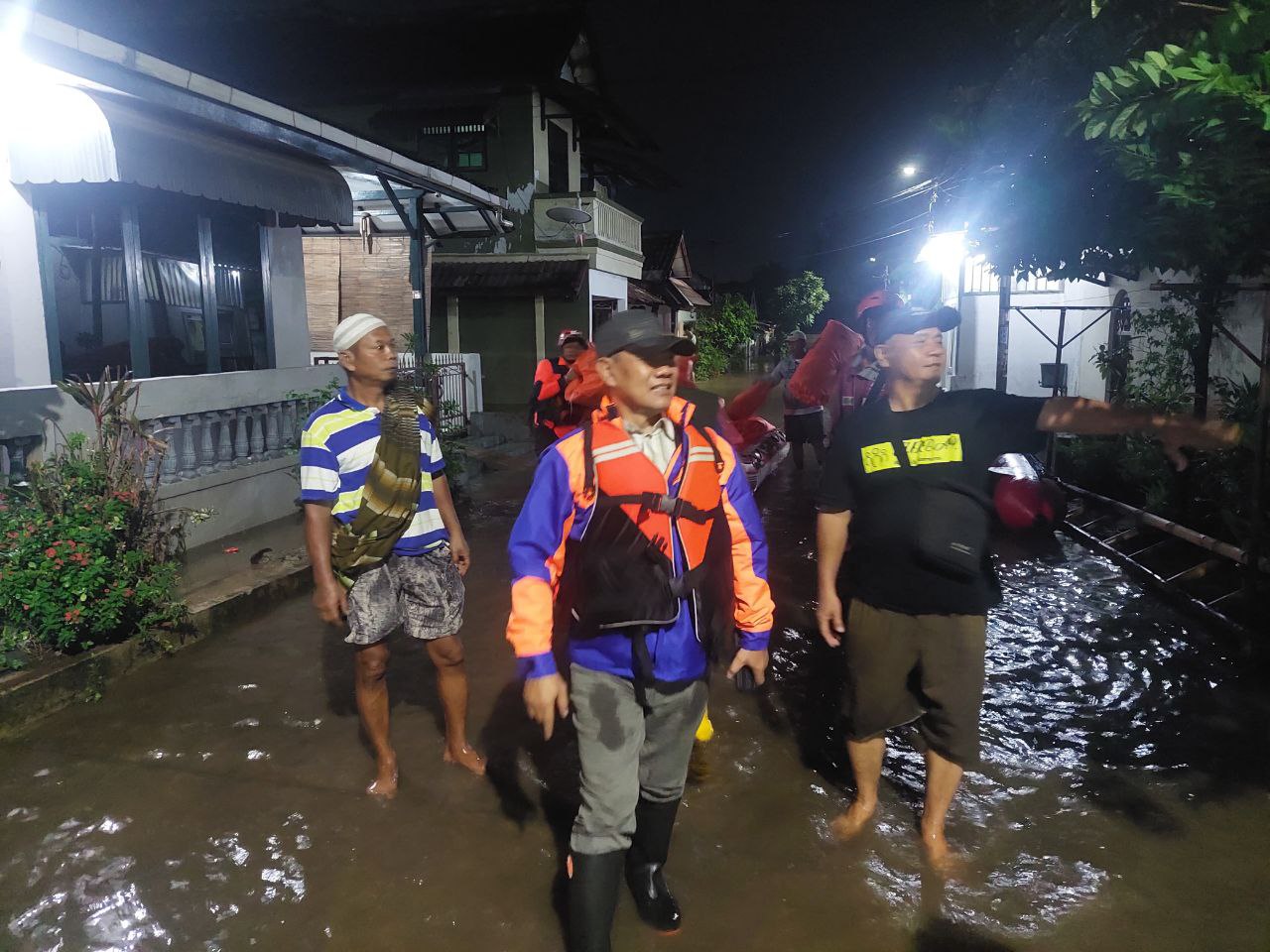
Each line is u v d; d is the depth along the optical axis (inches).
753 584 101.9
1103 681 173.8
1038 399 109.8
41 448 203.5
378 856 120.2
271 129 309.7
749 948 102.4
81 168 233.9
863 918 107.3
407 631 133.1
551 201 731.4
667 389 93.7
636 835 107.9
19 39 215.0
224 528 273.6
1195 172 115.4
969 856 119.3
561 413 210.2
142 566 188.7
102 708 164.7
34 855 120.0
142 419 240.4
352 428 126.0
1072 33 136.9
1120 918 106.7
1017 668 180.5
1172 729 154.3
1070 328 486.9
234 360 340.5
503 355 745.6
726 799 134.1
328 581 124.8
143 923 107.0
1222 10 107.8
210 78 271.6
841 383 247.0
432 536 132.8
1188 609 208.8
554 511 94.2
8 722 154.2
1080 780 138.0
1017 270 189.2
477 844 123.0
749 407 200.2
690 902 110.4
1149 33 124.1
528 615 91.0
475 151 733.9
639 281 1011.9
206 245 319.0
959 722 113.3
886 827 126.3
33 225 248.4
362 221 546.0
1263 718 157.5
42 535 169.2
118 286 281.7
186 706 165.8
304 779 139.9
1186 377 328.8
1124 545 266.5
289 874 116.4
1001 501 172.9
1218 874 114.7
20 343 248.4
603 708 96.3
